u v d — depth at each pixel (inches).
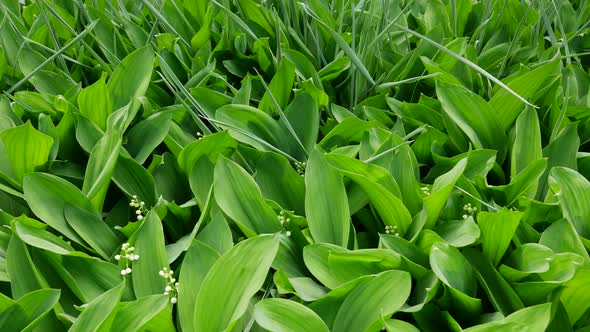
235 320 24.8
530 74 39.4
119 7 57.5
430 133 39.5
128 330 25.0
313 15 43.1
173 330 27.7
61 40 54.0
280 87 43.3
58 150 39.0
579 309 29.0
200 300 26.3
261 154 38.4
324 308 28.1
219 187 32.0
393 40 54.7
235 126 37.4
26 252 28.8
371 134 38.0
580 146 42.5
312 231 31.2
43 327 28.0
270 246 27.5
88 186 34.5
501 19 58.4
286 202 35.2
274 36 53.5
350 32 54.6
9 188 34.6
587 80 46.8
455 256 29.1
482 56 50.6
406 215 32.2
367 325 26.6
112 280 29.9
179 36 49.1
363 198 34.8
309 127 40.2
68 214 32.5
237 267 27.1
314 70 45.5
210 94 43.1
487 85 47.9
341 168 34.4
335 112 42.2
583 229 31.7
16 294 28.2
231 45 52.4
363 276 27.3
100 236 32.9
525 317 25.7
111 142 35.3
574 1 65.3
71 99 41.9
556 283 27.2
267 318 25.3
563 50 53.4
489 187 35.5
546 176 37.2
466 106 39.7
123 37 53.7
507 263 31.0
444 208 34.6
